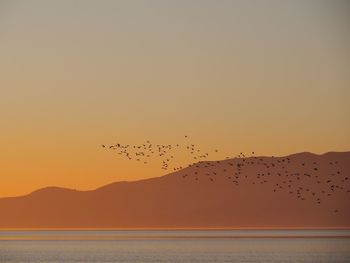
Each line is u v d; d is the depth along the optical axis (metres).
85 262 41.75
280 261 42.28
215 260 42.56
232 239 77.50
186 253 50.00
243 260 42.41
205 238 82.44
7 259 47.59
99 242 74.50
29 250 57.91
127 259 43.94
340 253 49.69
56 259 45.28
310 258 45.28
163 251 52.94
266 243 65.50
